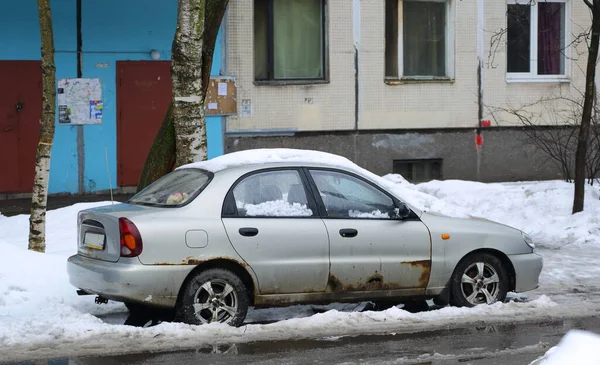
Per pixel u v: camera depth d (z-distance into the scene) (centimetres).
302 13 1858
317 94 1845
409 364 675
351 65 1867
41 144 1015
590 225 1341
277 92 1814
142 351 698
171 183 830
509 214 1488
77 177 1714
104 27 1711
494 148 1973
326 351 709
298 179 815
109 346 711
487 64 1964
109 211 781
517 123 1986
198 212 766
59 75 1689
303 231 792
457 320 823
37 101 1675
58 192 1700
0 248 945
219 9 1125
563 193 1515
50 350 697
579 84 2027
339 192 827
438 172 1953
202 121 1068
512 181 1983
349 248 809
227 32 1767
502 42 1970
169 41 1759
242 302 772
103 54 1716
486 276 877
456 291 857
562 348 448
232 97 1775
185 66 1049
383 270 821
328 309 891
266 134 1812
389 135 1900
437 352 711
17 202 1636
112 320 830
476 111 1959
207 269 761
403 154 1912
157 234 742
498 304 869
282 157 834
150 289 736
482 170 1969
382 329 787
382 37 1884
